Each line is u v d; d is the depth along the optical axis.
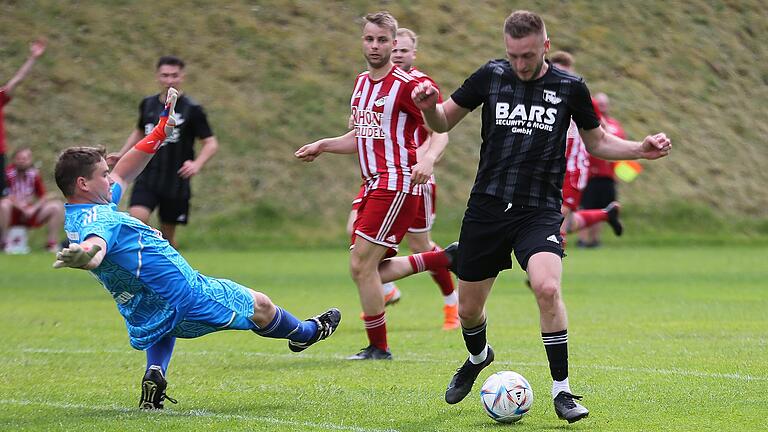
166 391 15.32
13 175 48.69
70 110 59.03
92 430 12.31
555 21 72.56
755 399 14.22
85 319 25.72
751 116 70.25
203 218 54.62
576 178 30.89
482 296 13.66
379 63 18.73
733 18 77.56
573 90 13.32
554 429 12.35
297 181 57.62
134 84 61.31
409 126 18.91
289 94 62.22
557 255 12.85
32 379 16.50
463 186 58.66
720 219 60.56
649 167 63.31
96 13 65.19
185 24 65.56
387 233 18.88
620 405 13.88
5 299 31.02
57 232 49.28
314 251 51.69
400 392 15.14
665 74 70.88
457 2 71.12
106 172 13.09
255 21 66.69
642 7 75.81
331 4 69.25
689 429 12.24
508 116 13.31
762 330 22.80
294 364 18.36
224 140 58.97
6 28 63.25
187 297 13.16
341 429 12.32
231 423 12.71
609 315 26.03
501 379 12.79
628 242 56.88
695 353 19.11
